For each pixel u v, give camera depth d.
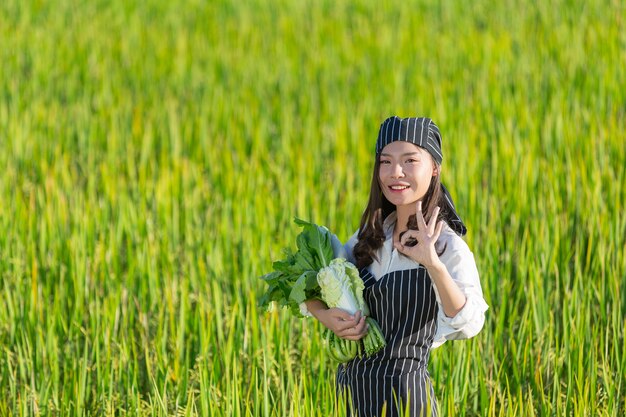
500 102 13.72
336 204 10.73
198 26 21.58
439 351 6.85
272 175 11.80
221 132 13.84
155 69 18.27
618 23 18.09
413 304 5.04
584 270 8.70
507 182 10.39
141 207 10.15
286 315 7.61
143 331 7.98
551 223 9.35
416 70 17.03
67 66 18.20
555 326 7.86
